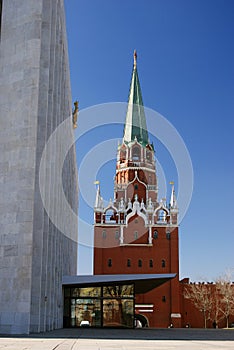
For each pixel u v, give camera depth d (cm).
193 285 9469
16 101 3209
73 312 4772
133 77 11406
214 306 9381
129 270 9256
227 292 9281
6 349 1530
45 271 3241
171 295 9031
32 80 3200
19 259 2950
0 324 2886
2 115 3228
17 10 3375
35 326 2981
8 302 2916
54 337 2483
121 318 4722
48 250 3425
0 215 3073
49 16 3456
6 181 3109
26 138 3119
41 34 3350
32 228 2980
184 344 2031
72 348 1656
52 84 3534
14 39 3328
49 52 3416
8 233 3022
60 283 4316
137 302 8969
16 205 3038
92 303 4791
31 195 3028
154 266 9288
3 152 3162
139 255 9344
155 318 8900
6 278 2958
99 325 4734
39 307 3009
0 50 3347
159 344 2003
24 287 2900
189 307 9369
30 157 3083
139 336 2803
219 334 3544
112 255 9331
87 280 4481
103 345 1878
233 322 9400
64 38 4453
